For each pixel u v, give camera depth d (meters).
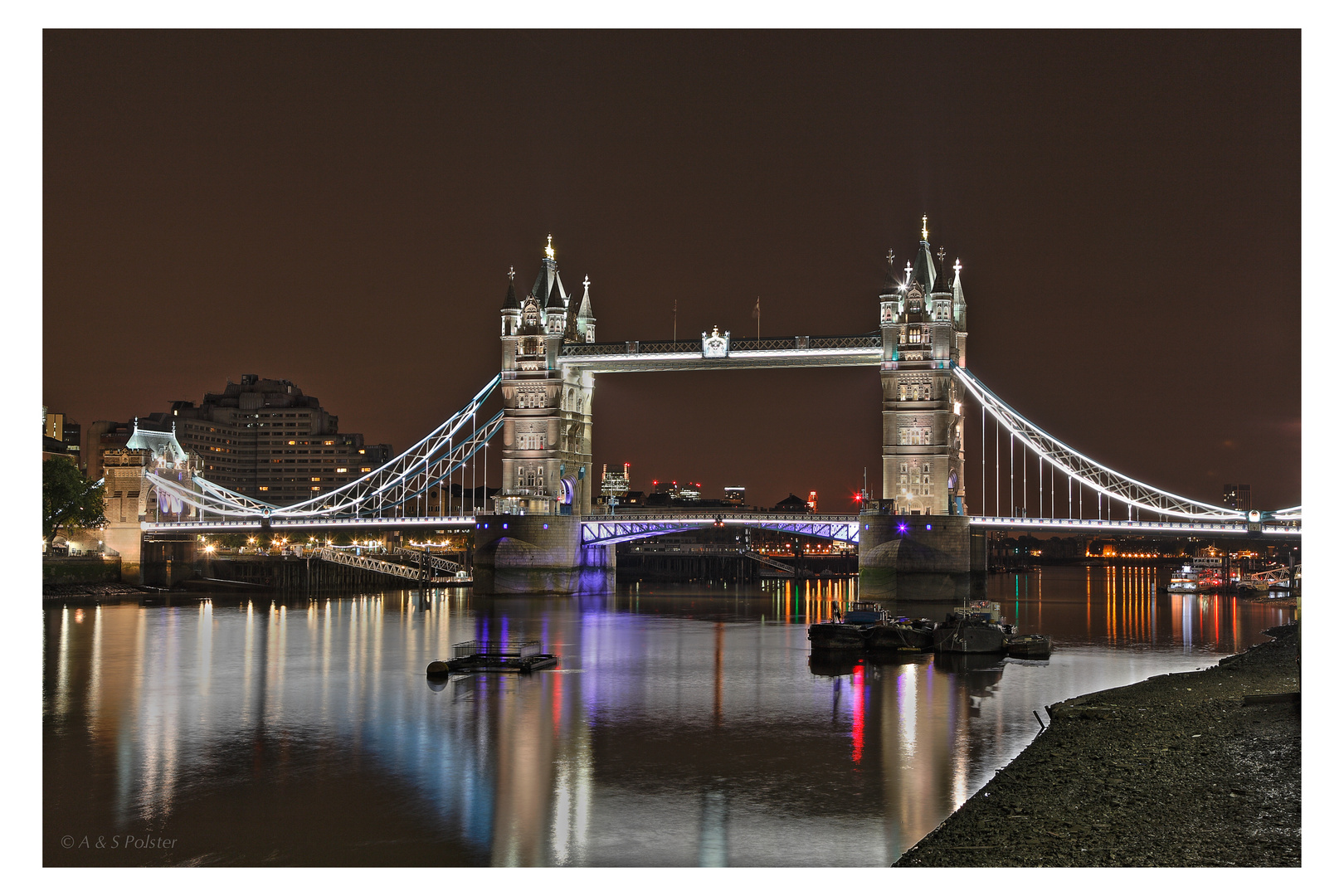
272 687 90.69
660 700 83.88
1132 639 131.62
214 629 139.88
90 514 191.88
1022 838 43.84
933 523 173.88
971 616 121.44
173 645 121.50
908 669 101.94
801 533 192.50
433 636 131.50
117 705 82.00
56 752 66.44
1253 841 42.50
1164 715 67.12
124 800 56.38
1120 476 189.25
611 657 110.81
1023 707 80.25
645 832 50.78
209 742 69.31
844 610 177.62
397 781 59.66
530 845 49.19
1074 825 45.03
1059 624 155.50
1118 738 61.09
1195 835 43.31
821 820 52.19
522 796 56.69
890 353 180.88
